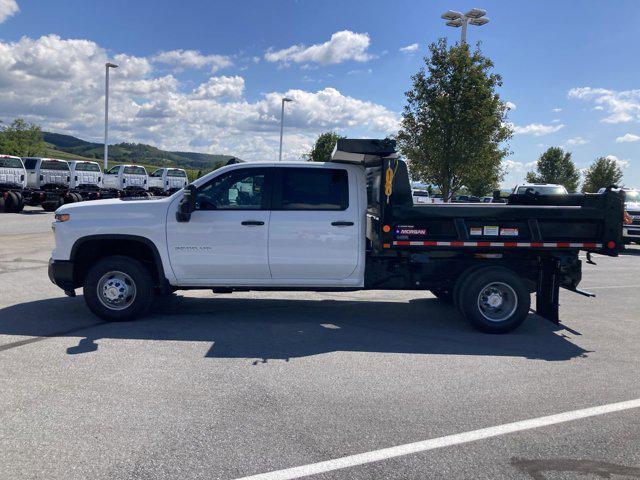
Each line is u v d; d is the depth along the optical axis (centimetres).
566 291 982
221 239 649
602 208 638
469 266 663
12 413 391
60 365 496
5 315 683
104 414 392
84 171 2677
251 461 331
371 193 703
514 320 647
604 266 1335
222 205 656
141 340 583
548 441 367
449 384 471
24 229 1670
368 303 819
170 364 507
